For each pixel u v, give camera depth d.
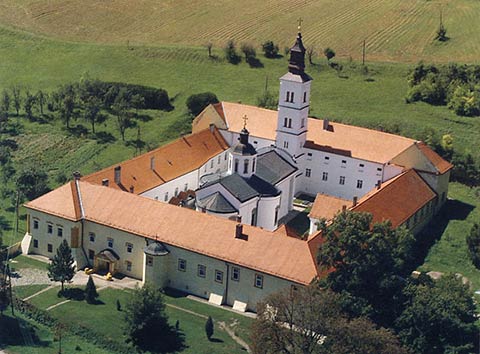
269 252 154.88
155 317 147.62
